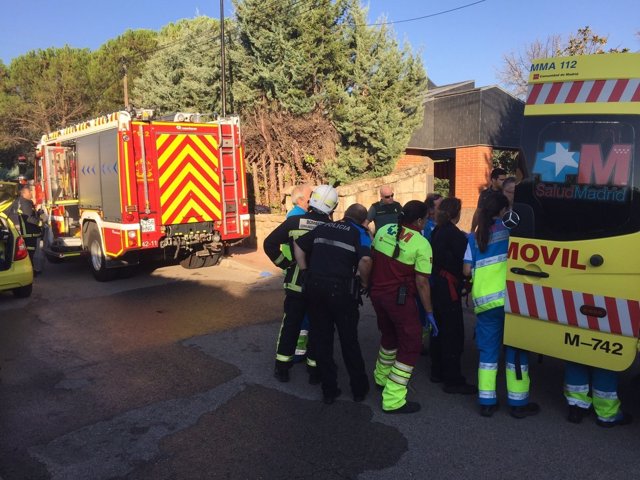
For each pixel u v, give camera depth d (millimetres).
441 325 4730
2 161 42594
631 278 3490
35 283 9695
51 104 36281
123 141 8508
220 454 3760
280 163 13352
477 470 3506
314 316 4484
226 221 9820
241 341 6199
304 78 12797
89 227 9727
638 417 4191
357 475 3469
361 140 13203
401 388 4289
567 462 3572
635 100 3525
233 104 14312
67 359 5711
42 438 4031
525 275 3957
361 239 4426
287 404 4539
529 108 3957
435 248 4707
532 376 5043
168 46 18266
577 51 17359
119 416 4371
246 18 13227
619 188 3545
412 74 13055
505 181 5691
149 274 10164
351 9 12789
